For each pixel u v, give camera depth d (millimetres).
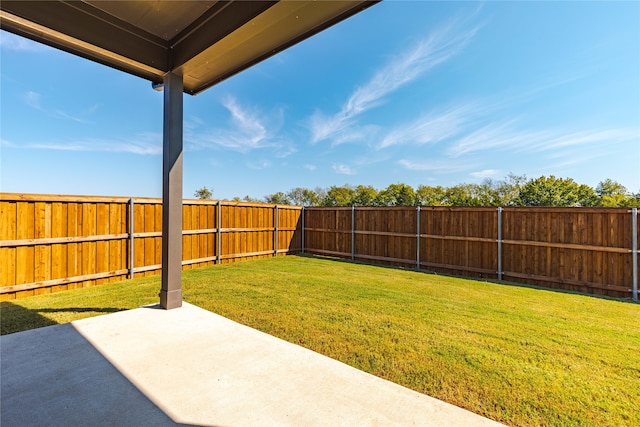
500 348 3033
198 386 2193
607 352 2969
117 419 1832
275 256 9703
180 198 4039
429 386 2338
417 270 7637
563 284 5895
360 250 9086
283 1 2525
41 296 4945
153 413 1890
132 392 2113
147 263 6668
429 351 2943
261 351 2777
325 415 1887
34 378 2279
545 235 6125
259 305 4398
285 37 3201
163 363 2529
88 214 5754
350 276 6676
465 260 7145
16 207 4922
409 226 8070
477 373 2545
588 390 2320
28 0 2732
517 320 3873
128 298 4777
